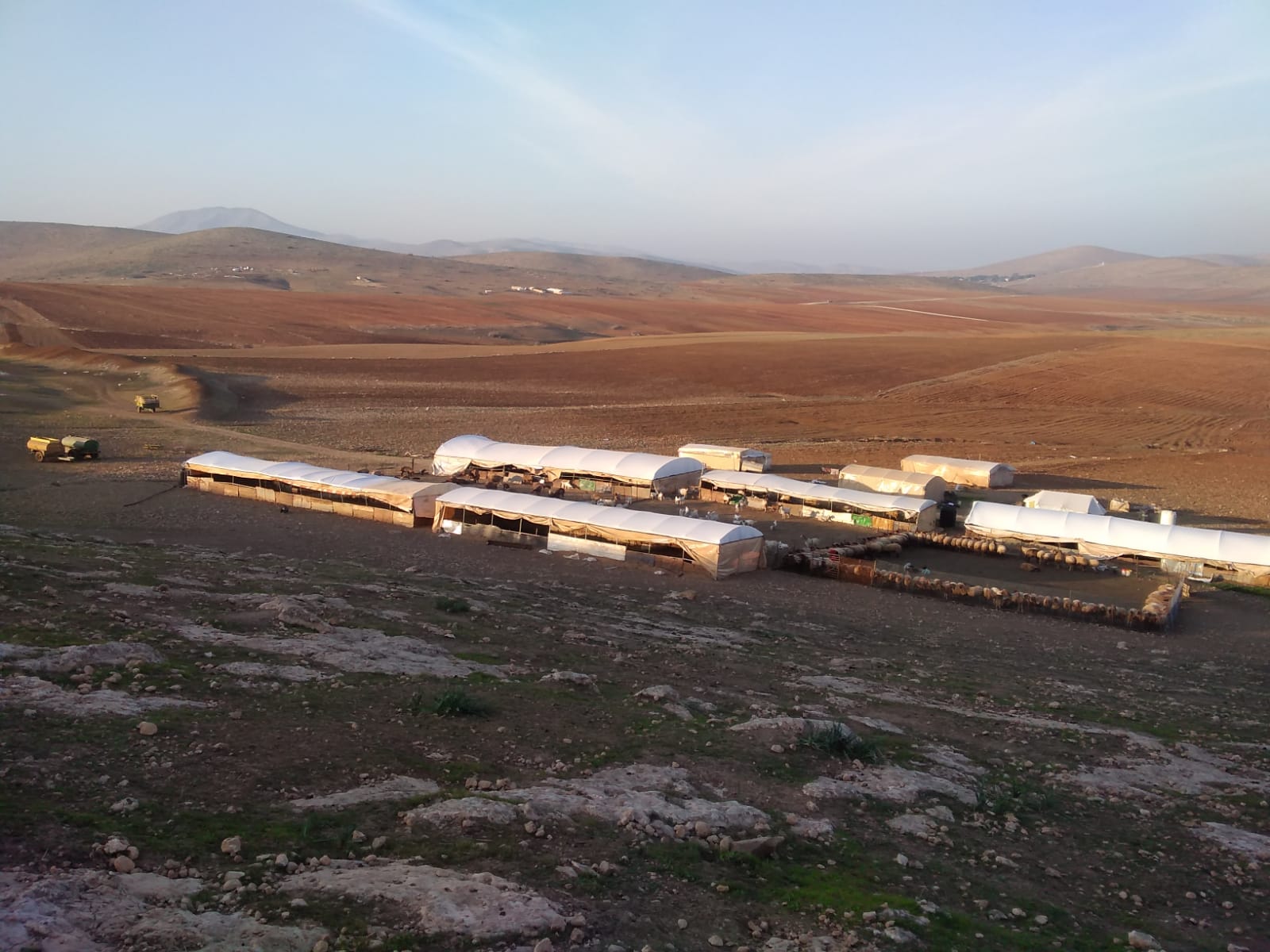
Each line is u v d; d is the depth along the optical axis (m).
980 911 10.26
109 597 18.73
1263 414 96.12
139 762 10.81
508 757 13.02
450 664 17.50
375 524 42.81
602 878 9.52
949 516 50.28
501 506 40.78
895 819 12.63
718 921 9.14
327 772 11.48
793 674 21.12
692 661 21.27
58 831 8.70
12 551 22.42
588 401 101.44
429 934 7.86
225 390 94.69
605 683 18.03
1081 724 19.25
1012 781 15.07
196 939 7.26
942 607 33.59
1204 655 29.20
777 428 87.38
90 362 107.31
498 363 127.81
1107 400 104.75
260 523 41.50
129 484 49.59
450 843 9.81
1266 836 13.80
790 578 37.03
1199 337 173.00
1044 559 42.66
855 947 8.88
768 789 13.04
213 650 16.03
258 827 9.62
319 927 7.75
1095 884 11.58
